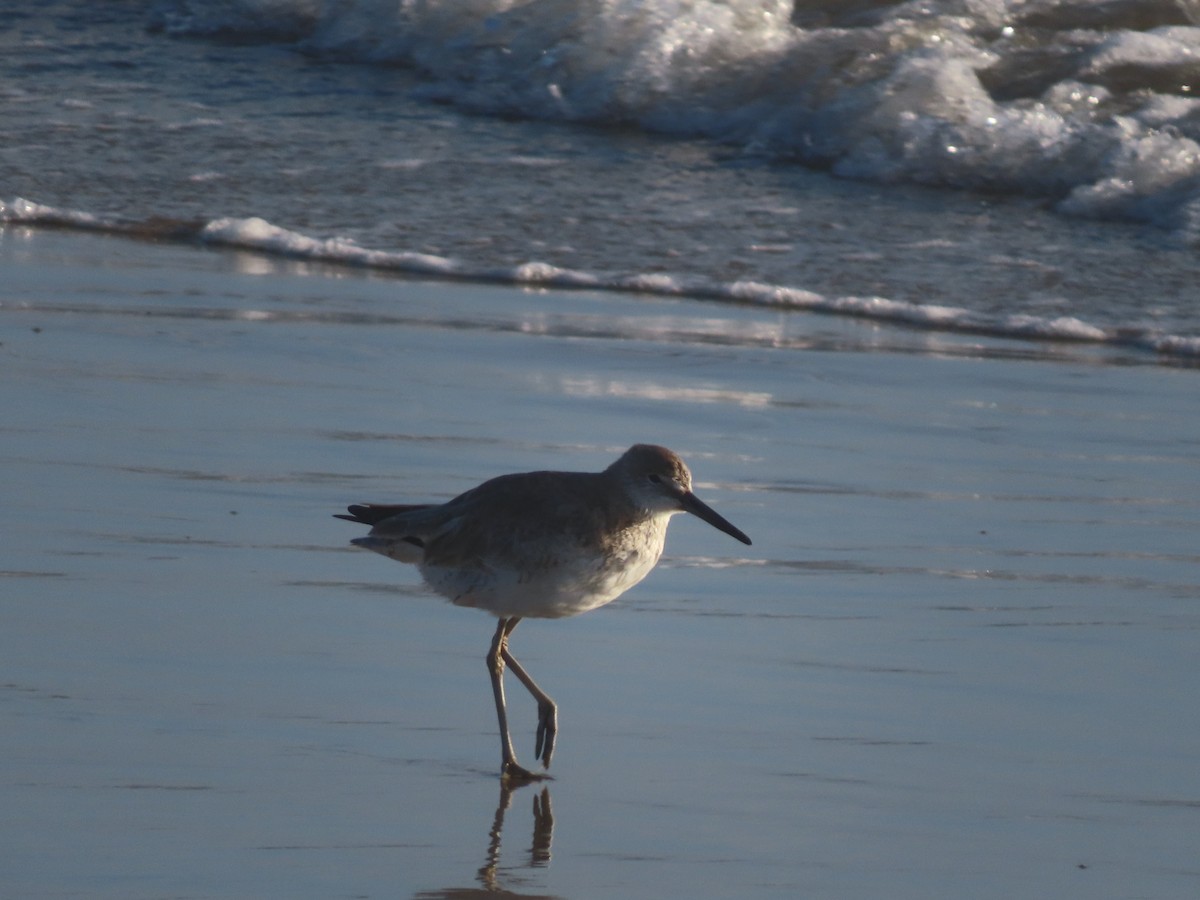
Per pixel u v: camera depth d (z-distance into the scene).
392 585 10.08
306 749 7.73
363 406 13.88
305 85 27.67
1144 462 13.55
